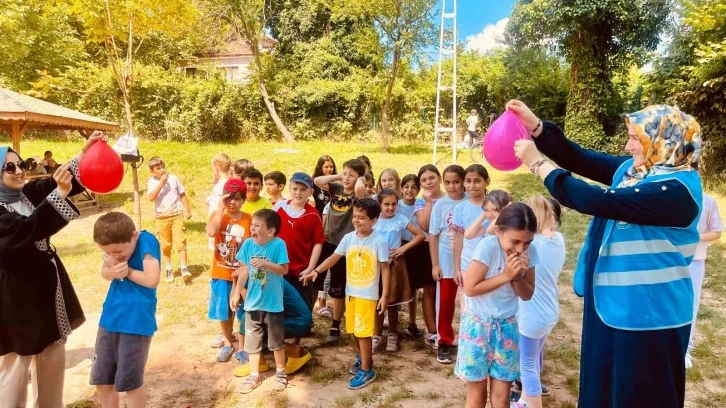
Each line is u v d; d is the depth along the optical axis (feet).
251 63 77.56
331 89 77.66
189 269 23.72
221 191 19.71
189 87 71.77
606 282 7.36
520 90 75.82
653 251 7.08
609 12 54.65
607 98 59.21
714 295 19.97
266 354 14.84
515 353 9.62
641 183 7.11
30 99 38.68
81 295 20.12
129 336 9.91
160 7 33.04
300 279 13.83
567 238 28.14
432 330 15.52
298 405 12.17
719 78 36.24
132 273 9.91
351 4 61.52
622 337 7.09
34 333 9.53
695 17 39.55
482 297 9.59
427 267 15.46
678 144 6.98
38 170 35.73
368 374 13.12
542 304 10.64
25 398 9.85
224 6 69.10
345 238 13.60
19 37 65.10
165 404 12.32
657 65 49.08
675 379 7.22
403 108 78.74
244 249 12.94
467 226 13.28
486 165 49.85
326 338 16.43
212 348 15.52
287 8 90.89
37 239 9.31
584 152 8.77
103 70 72.02
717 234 13.80
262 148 63.57
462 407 11.98
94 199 39.24
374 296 13.03
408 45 60.90
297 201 14.93
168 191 21.83
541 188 38.88
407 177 16.21
